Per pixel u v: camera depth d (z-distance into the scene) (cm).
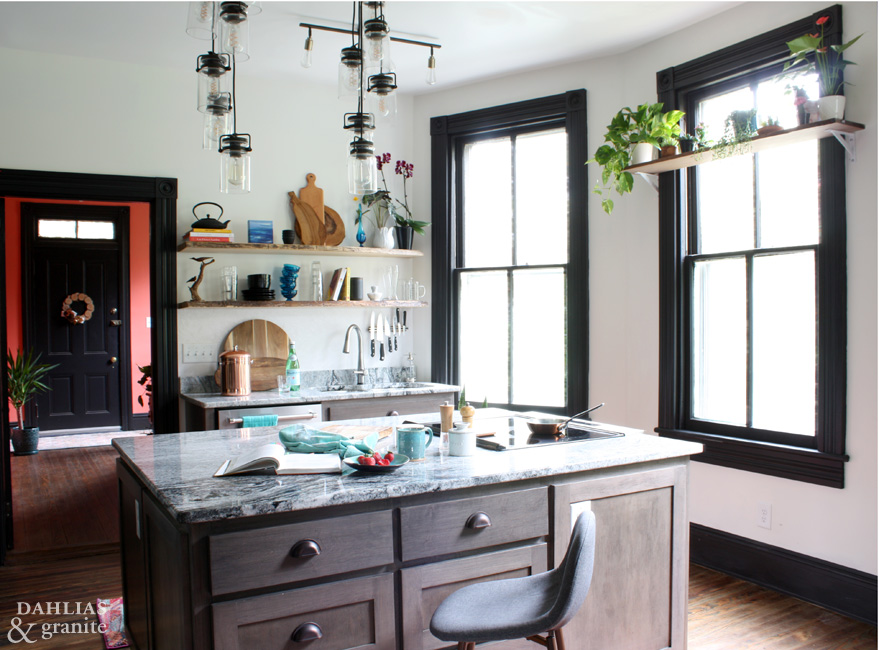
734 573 364
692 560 385
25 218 788
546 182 468
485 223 494
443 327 501
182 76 455
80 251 815
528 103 462
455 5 359
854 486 312
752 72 363
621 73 431
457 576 207
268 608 179
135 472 231
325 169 495
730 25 368
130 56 430
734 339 374
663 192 398
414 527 200
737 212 371
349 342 504
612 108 435
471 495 211
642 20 381
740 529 363
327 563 187
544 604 182
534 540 223
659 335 404
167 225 449
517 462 226
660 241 401
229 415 403
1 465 395
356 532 191
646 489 244
